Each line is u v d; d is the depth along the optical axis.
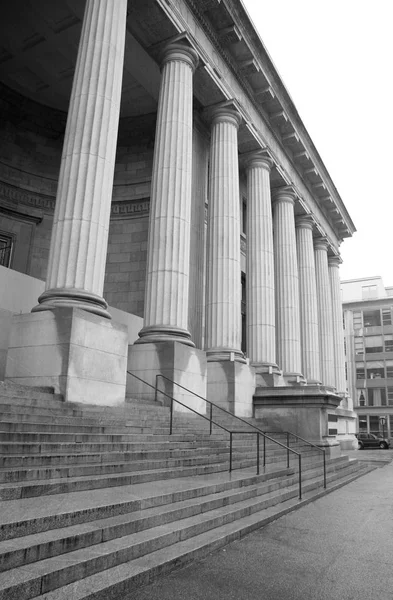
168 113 17.72
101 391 11.80
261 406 20.45
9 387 10.11
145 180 24.92
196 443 11.70
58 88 23.22
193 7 19.17
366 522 8.60
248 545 6.65
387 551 6.64
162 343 15.56
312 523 8.35
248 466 12.27
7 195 22.59
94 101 13.39
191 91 18.52
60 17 19.11
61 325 11.27
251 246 24.69
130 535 5.76
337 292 39.00
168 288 16.27
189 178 17.56
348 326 78.44
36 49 20.91
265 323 23.53
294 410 19.89
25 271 22.42
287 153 28.75
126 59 20.64
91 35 13.99
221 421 16.59
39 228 23.30
